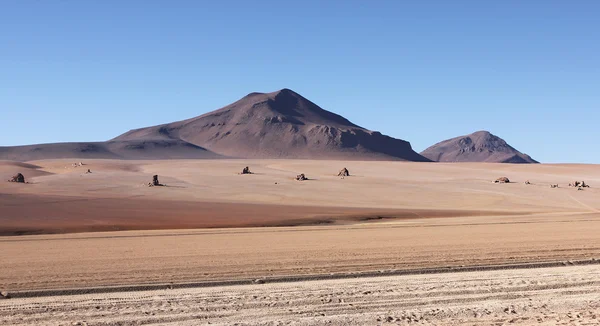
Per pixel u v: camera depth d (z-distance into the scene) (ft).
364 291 52.26
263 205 244.42
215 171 450.71
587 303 48.39
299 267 64.90
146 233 126.41
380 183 356.18
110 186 325.83
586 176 453.99
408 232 116.78
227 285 55.83
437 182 364.38
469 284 55.06
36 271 63.77
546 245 85.46
